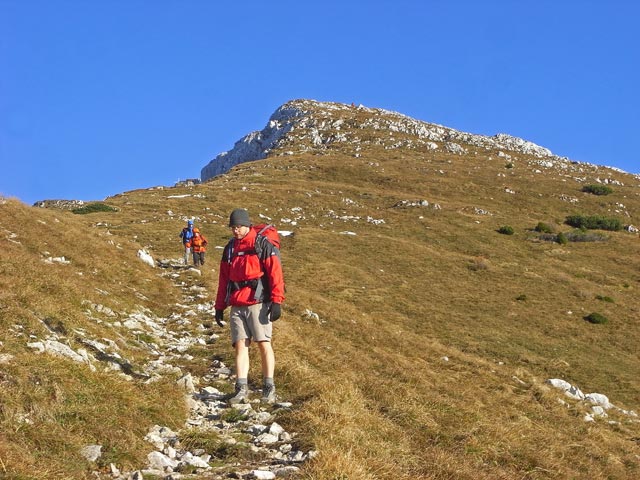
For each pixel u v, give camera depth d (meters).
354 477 6.02
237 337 9.06
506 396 18.16
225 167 138.12
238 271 8.97
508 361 30.98
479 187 84.69
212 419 8.32
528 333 36.50
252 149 131.00
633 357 35.19
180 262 29.91
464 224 65.00
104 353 9.95
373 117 126.31
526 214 76.12
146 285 20.42
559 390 22.81
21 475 5.18
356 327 24.67
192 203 62.38
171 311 18.25
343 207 68.06
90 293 14.66
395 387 11.68
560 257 58.19
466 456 8.79
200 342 14.53
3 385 6.68
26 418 6.31
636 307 45.25
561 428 15.77
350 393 9.54
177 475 6.04
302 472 6.09
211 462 6.67
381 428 8.45
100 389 7.58
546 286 47.47
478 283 46.28
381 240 54.34
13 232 19.14
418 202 70.44
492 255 55.44
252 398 9.55
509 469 9.01
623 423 21.09
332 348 17.59
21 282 11.85
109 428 6.66
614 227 72.75
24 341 8.41
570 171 104.62
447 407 11.30
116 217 53.34
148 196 66.19
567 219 74.75
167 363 11.74
